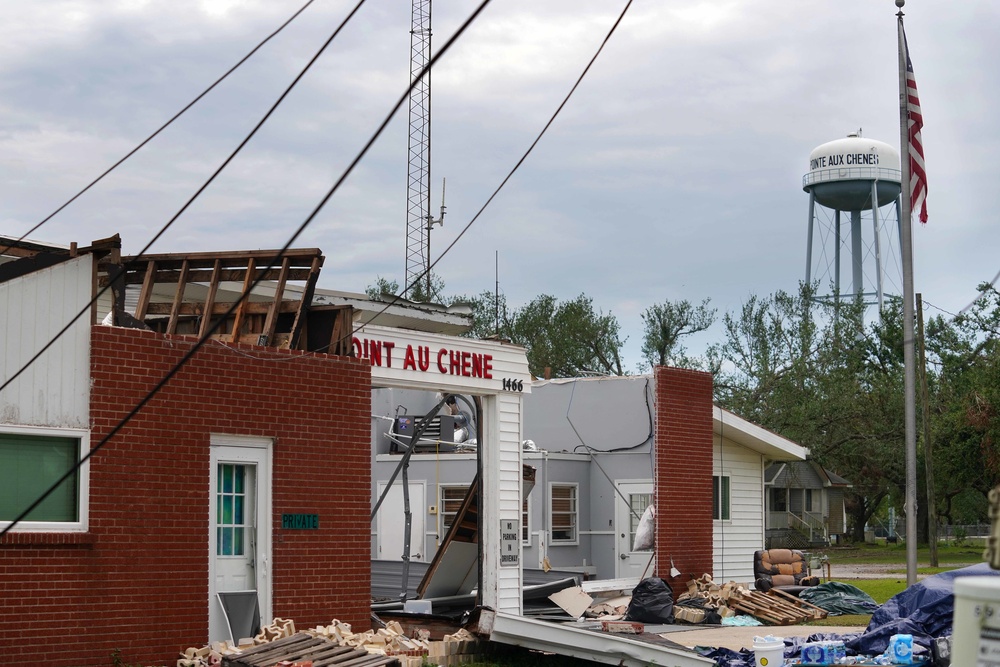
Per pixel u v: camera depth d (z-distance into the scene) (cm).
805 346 5766
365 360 1597
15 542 1205
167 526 1343
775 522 5819
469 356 1847
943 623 1570
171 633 1331
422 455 2722
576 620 1978
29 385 1247
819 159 6912
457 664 1522
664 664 1423
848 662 1429
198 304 1529
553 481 2592
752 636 1903
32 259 1259
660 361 5744
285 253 1524
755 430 2623
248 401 1448
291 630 1416
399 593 2027
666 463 2347
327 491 1533
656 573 2298
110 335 1316
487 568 1862
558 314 5816
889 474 5866
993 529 668
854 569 4125
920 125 2267
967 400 4650
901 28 2278
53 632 1228
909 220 2252
